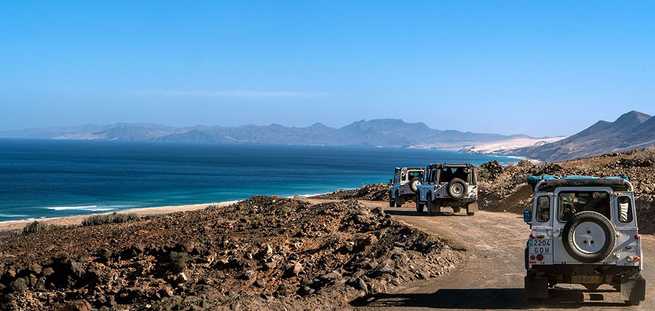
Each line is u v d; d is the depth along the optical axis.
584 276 12.12
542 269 12.29
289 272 18.64
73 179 147.75
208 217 30.77
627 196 12.13
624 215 12.09
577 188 12.25
